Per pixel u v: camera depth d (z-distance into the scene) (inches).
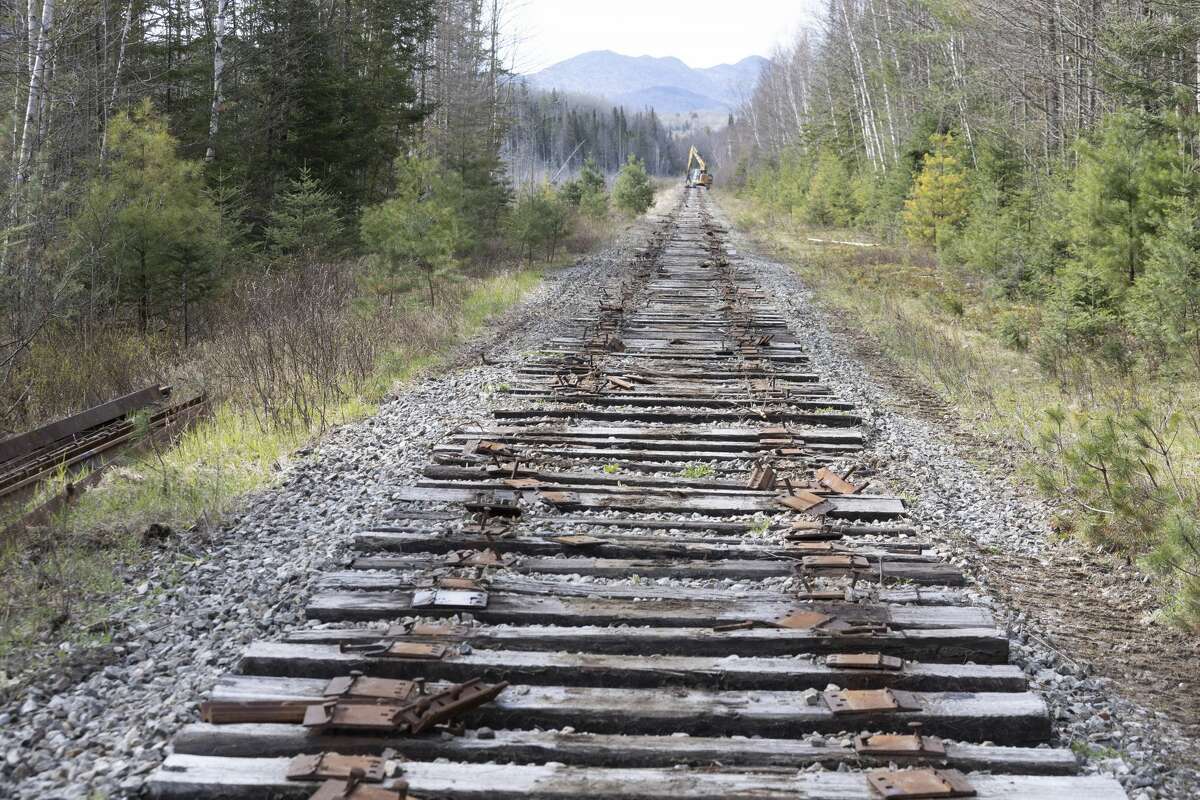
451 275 760.3
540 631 190.2
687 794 141.1
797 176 2068.2
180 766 145.3
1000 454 377.4
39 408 394.0
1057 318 537.0
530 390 430.9
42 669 181.8
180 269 554.6
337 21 1040.8
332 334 502.0
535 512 269.4
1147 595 248.4
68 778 146.0
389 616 201.0
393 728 153.6
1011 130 1023.6
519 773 145.2
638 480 297.7
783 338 588.4
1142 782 155.0
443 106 1253.1
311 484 304.8
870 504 279.6
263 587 220.2
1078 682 191.2
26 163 560.1
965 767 152.3
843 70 1900.8
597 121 6033.5
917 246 1090.7
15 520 253.1
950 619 198.8
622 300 738.2
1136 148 550.3
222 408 400.2
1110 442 290.2
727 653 187.6
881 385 490.3
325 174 918.4
